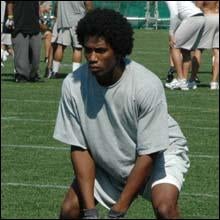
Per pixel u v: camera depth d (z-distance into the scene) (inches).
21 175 863.1
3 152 970.7
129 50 519.2
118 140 532.4
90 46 510.6
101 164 542.0
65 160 933.8
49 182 837.8
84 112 533.3
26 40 1566.2
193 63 1515.7
